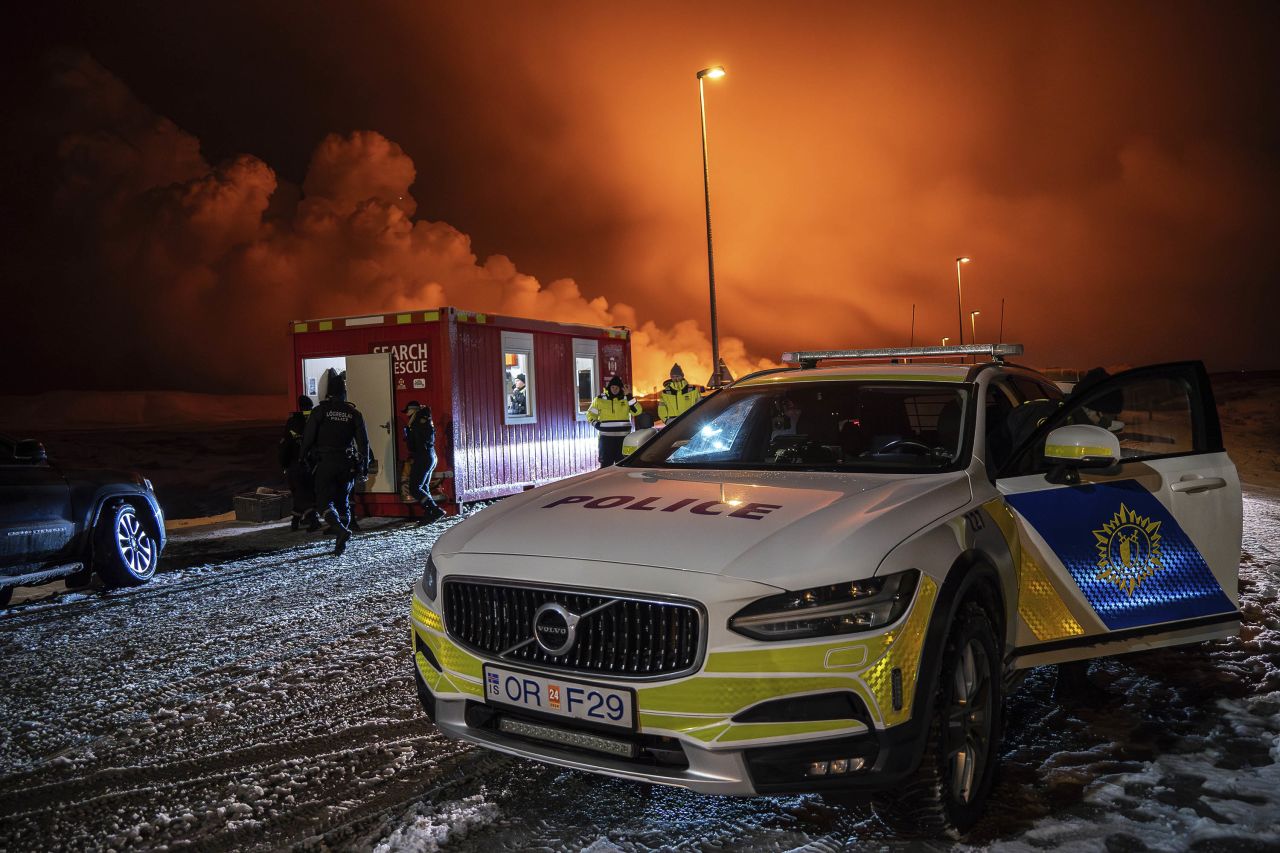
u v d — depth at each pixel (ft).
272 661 16.88
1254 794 9.82
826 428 12.95
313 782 11.16
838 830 9.30
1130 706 12.70
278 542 32.40
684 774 8.17
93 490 23.54
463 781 10.91
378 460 38.14
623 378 53.47
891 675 8.11
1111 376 11.91
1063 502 11.27
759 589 8.16
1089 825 9.16
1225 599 12.13
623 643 8.45
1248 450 59.06
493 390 40.65
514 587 9.03
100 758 12.30
